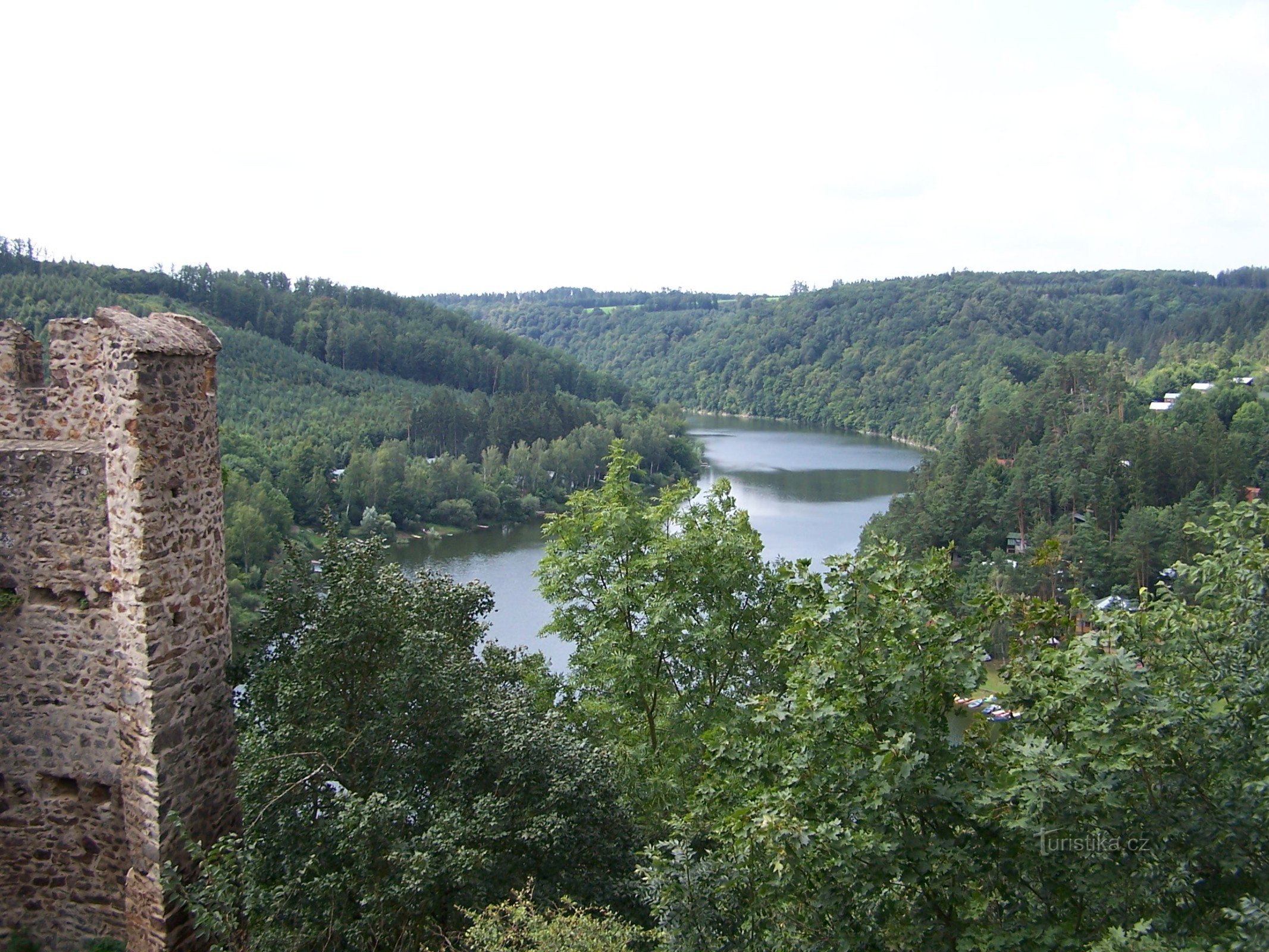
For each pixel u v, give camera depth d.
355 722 13.09
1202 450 78.44
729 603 18.42
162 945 11.10
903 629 9.54
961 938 8.42
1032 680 9.50
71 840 11.79
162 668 11.02
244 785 12.16
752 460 138.62
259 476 79.12
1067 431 96.25
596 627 19.08
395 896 10.73
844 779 9.23
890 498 102.62
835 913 8.86
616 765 15.56
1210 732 8.48
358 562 13.37
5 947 11.83
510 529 89.75
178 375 11.20
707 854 10.21
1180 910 8.07
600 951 9.88
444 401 117.00
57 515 11.30
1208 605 10.95
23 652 11.59
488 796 12.34
